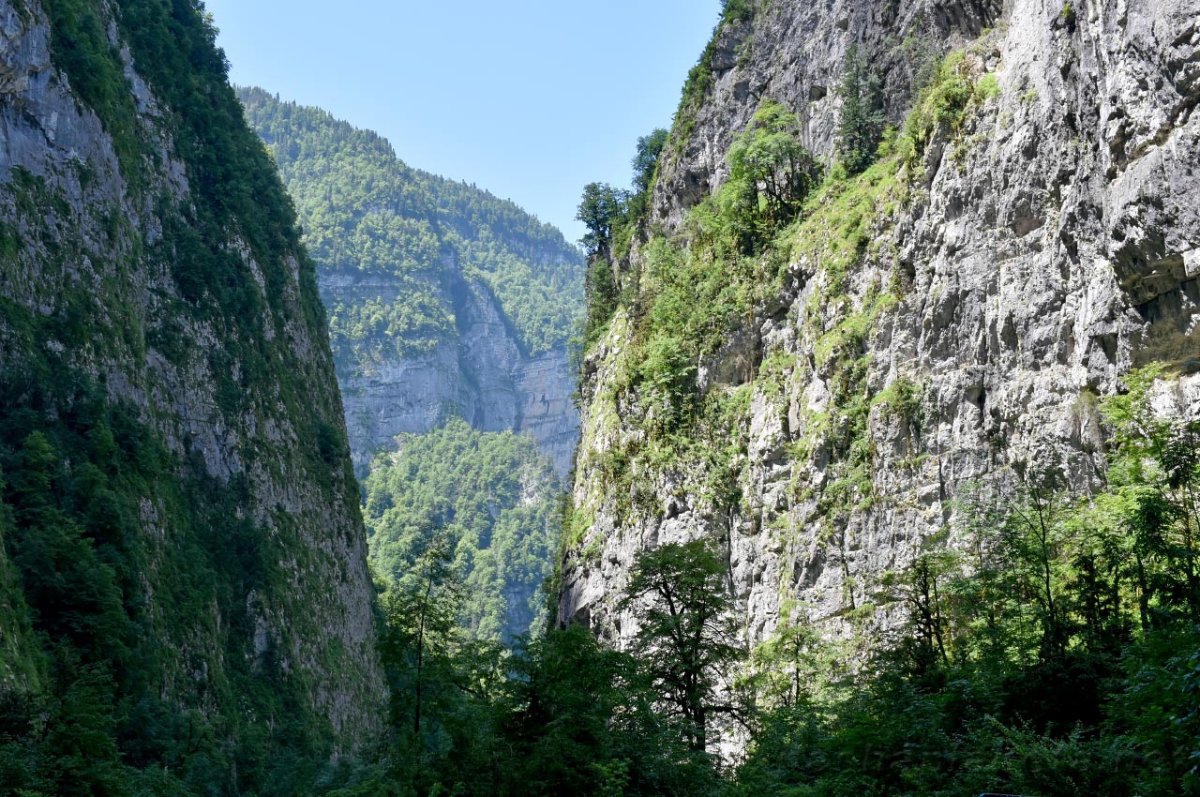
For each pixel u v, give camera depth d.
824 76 111.75
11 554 97.88
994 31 79.75
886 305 80.88
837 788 39.66
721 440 98.50
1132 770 30.36
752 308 100.19
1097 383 62.34
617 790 40.59
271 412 155.75
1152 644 33.00
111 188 130.38
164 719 99.19
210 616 123.56
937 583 58.34
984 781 33.03
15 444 106.62
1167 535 42.22
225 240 157.38
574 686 46.38
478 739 43.88
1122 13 59.50
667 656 57.16
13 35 112.56
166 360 135.62
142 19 157.00
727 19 134.38
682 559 59.16
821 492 83.12
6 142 113.94
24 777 53.44
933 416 74.25
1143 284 58.03
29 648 89.38
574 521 118.75
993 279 71.88
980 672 41.44
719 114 127.69
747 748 58.75
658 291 117.88
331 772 96.81
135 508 116.62
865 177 93.56
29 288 113.00
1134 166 57.72
